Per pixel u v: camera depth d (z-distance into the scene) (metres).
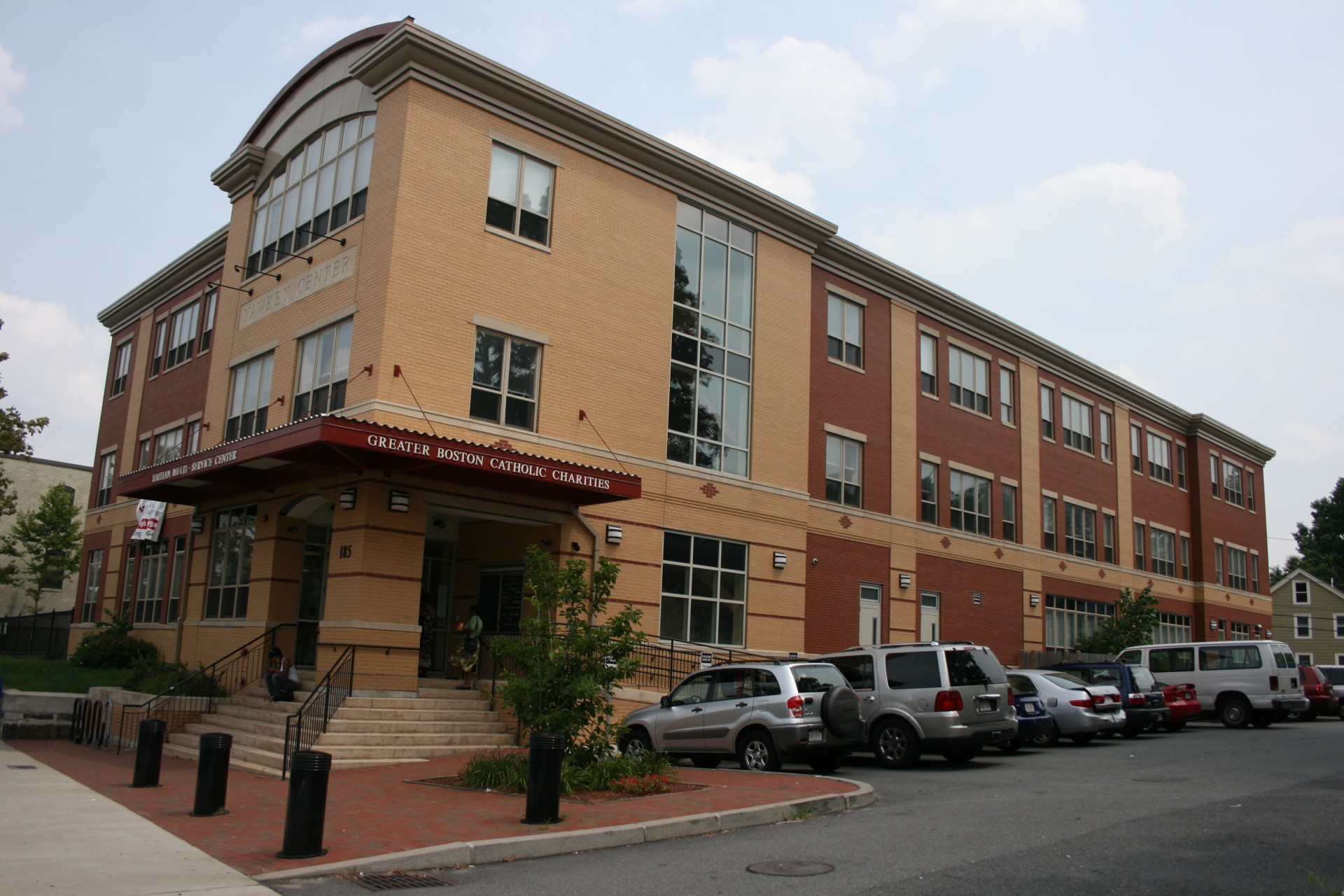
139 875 8.18
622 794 12.52
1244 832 9.74
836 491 28.12
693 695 16.61
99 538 34.22
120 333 36.25
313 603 20.98
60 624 42.16
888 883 7.98
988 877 8.11
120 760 16.67
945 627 31.05
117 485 22.48
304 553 20.95
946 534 31.62
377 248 19.34
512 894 7.89
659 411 23.02
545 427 20.72
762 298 26.16
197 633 22.81
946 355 32.91
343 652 17.52
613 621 13.84
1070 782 14.23
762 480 25.28
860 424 29.09
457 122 20.27
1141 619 36.69
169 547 28.12
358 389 18.91
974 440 33.50
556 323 21.27
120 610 31.11
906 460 30.50
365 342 19.05
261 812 11.26
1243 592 49.12
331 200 21.48
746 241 26.08
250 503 21.94
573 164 22.14
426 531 20.23
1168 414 45.34
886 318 30.70
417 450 16.45
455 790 12.99
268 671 19.03
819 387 27.97
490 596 21.52
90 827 10.20
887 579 29.12
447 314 19.48
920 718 16.42
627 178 23.22
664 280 23.62
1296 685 26.11
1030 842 9.51
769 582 24.98
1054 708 20.38
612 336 22.27
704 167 24.39
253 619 20.61
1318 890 7.49
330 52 22.30
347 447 16.05
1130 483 41.94
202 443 24.44
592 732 14.12
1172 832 9.88
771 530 25.25
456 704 18.22
